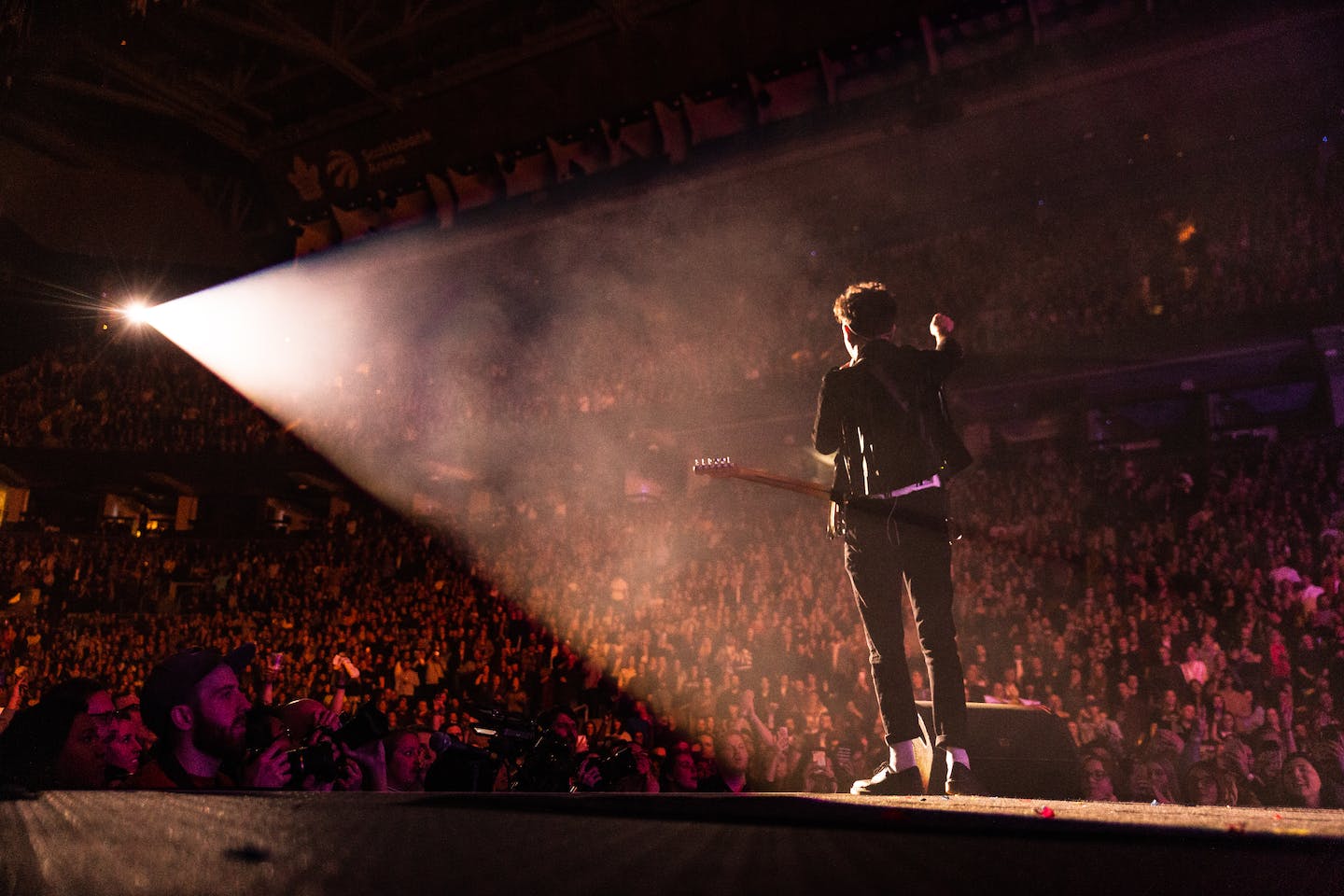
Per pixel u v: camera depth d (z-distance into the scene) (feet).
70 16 61.52
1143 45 60.39
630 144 75.36
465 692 63.41
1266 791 32.55
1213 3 57.41
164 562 93.35
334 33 75.56
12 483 99.60
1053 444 72.08
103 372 98.27
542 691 59.77
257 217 94.07
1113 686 44.01
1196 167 68.54
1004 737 18.31
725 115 72.13
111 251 86.94
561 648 65.31
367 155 83.56
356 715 10.30
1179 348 64.64
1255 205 66.95
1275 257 64.23
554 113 76.18
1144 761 37.04
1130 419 71.05
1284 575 48.60
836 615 56.13
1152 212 70.90
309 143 84.89
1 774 8.68
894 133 70.03
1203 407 68.54
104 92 76.23
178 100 80.59
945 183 75.72
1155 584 52.26
